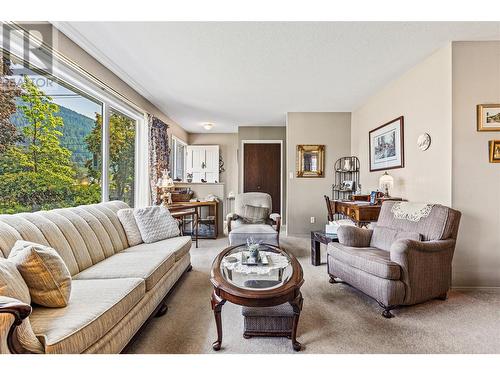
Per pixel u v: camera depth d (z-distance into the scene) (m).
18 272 1.20
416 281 2.03
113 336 1.34
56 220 1.88
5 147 1.92
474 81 2.44
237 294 1.46
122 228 2.61
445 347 1.61
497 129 2.44
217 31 2.22
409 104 3.08
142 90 3.63
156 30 2.21
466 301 2.23
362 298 2.31
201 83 3.42
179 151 6.50
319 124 4.86
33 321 1.16
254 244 2.13
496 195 2.46
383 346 1.62
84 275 1.76
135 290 1.58
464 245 2.49
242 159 6.20
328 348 1.60
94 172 2.93
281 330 1.67
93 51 2.51
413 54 2.69
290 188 4.88
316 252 3.19
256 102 4.27
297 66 2.93
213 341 1.68
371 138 4.05
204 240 4.52
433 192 2.72
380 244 2.55
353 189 4.41
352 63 2.87
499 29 2.24
